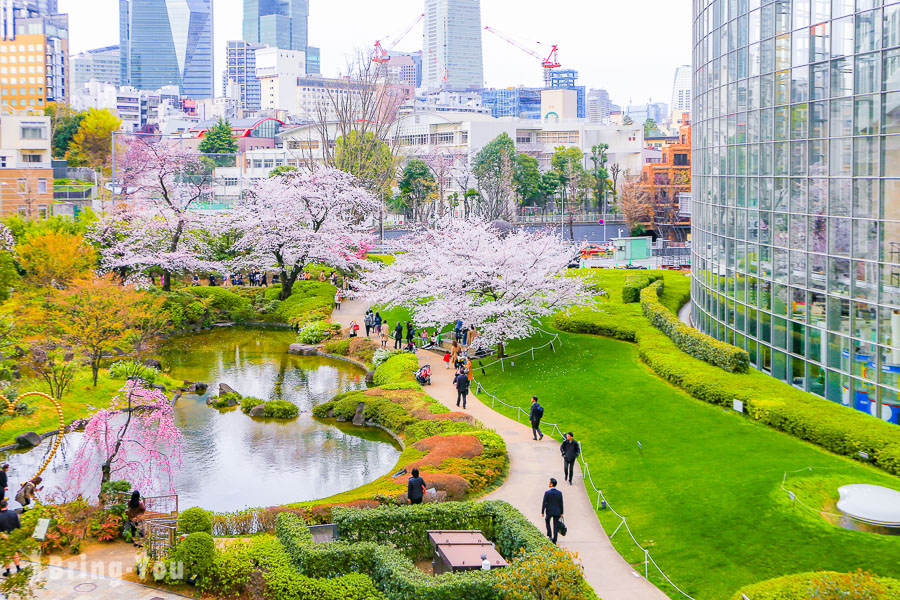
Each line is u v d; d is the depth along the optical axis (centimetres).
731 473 3106
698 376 4259
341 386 5431
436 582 2164
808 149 3962
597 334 5872
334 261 8000
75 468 3164
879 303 3478
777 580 2111
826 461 3161
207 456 4028
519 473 3397
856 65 3581
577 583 2119
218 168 12575
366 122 10969
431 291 5622
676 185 16212
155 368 5734
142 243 7575
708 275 5578
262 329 7525
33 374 5119
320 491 3566
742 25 4709
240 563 2345
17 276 6088
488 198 15288
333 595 2223
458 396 4531
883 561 2352
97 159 15188
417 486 2852
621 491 3114
